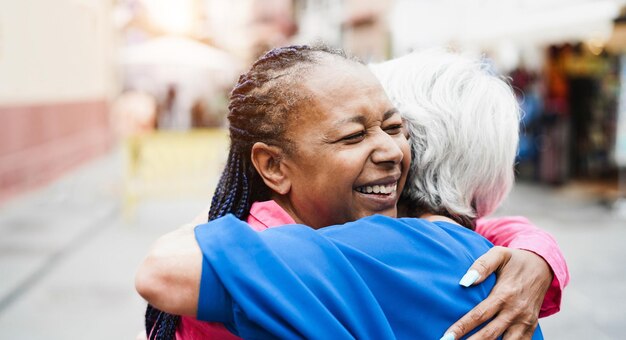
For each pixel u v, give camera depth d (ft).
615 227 24.00
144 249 22.03
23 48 34.81
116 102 60.59
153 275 3.12
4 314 15.58
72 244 22.67
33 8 37.14
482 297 3.48
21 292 17.21
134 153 26.71
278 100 3.42
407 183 4.06
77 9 48.88
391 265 3.33
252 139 3.55
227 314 3.13
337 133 3.35
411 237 3.43
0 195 30.30
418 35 32.81
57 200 31.94
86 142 49.90
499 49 32.53
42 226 25.73
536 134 33.12
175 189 26.86
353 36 69.56
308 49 3.56
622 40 22.82
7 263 19.92
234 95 3.63
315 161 3.39
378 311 3.16
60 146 41.91
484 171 4.07
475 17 29.96
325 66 3.43
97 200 31.86
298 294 3.03
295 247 3.17
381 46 58.39
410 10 33.37
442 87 4.07
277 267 3.06
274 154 3.49
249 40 75.66
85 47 51.37
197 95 60.85
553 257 3.88
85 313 15.69
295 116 3.40
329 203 3.46
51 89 40.42
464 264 3.50
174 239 3.31
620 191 30.09
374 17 62.85
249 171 3.70
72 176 41.50
